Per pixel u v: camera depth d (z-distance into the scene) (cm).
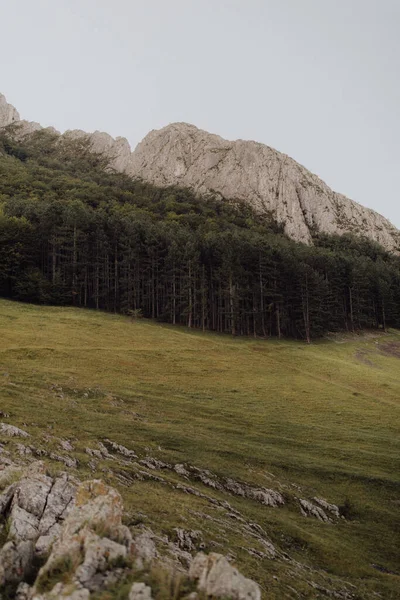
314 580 1577
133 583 802
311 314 9531
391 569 2008
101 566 848
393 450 3606
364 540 2272
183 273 9725
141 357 5809
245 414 4128
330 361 7256
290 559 1756
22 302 8719
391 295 11600
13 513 1124
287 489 2636
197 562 884
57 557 867
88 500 1070
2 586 831
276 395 4975
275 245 11456
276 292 9825
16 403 3003
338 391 5481
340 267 11906
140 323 8394
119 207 16625
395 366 7812
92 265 9775
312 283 9569
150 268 10175
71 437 2541
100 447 2472
